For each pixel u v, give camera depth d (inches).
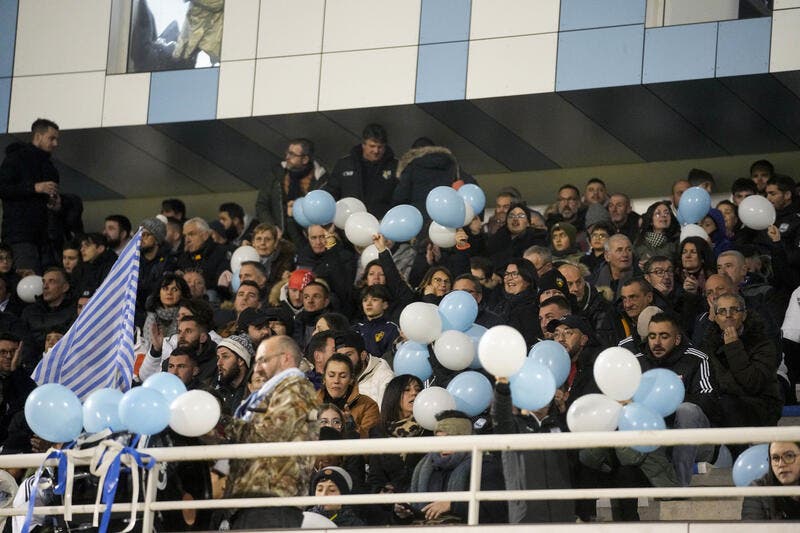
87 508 717.3
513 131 1409.9
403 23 1411.2
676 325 916.0
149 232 1318.9
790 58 1273.4
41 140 1405.0
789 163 1390.3
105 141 1502.2
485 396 853.2
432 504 786.8
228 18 1469.0
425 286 1104.2
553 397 799.7
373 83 1409.9
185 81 1469.0
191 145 1499.8
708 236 1179.9
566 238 1205.1
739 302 916.0
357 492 840.9
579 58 1342.3
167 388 743.1
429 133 1434.5
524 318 1027.9
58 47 1509.6
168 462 746.2
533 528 684.1
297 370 721.6
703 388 901.8
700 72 1298.0
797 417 984.9
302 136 1464.1
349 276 1176.2
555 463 747.4
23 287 1301.7
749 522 669.3
